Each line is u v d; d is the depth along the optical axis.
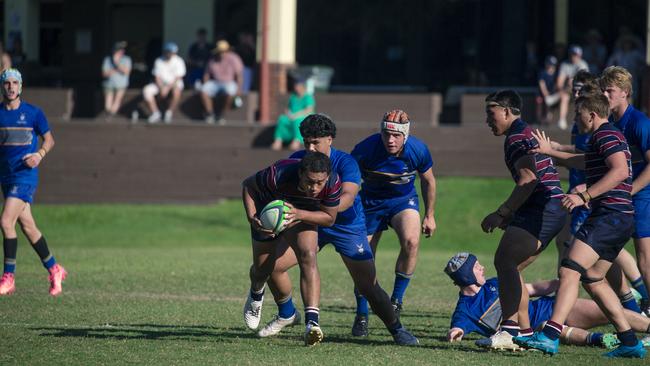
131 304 37.56
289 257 29.42
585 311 29.08
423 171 33.75
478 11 96.94
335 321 34.56
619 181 26.14
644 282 30.28
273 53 87.88
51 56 107.75
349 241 28.53
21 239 68.81
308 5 100.31
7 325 32.09
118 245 67.75
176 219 75.50
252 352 27.33
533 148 27.09
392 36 99.25
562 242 36.50
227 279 46.09
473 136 77.69
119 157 82.38
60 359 26.09
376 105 86.25
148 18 106.25
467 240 68.00
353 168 28.03
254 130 82.25
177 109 88.00
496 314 29.77
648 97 78.69
